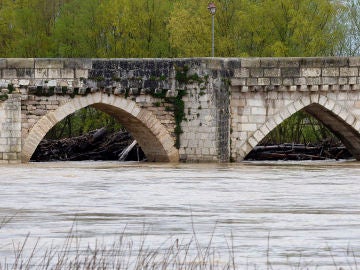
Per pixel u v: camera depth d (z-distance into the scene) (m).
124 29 181.38
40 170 121.56
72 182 103.31
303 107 137.75
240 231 65.38
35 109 131.38
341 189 95.38
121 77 133.50
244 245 59.72
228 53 174.50
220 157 135.62
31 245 59.03
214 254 56.62
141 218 71.81
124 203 81.81
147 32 182.25
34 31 188.75
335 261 54.66
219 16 176.38
